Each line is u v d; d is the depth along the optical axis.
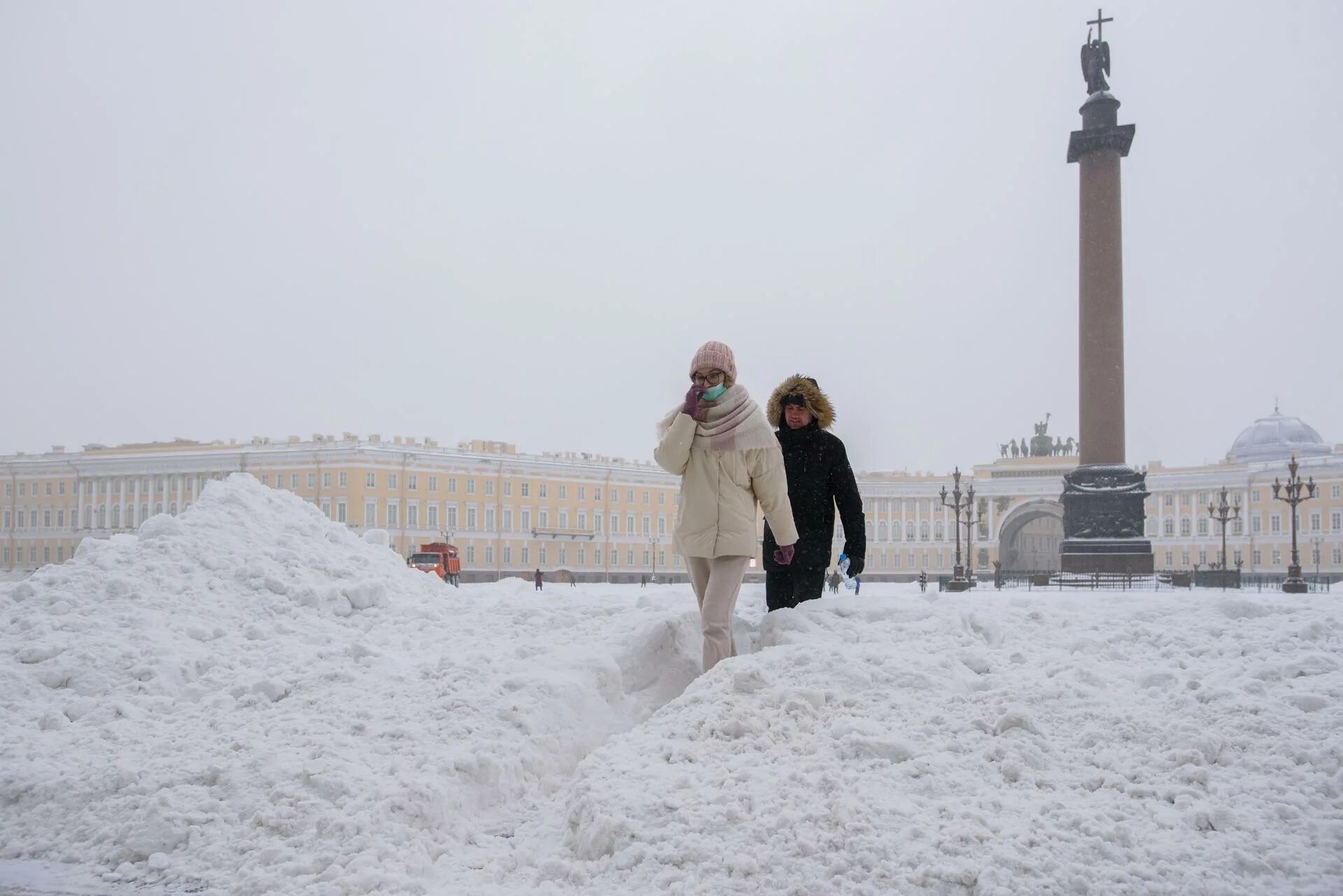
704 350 6.11
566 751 5.37
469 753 4.97
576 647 6.24
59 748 5.31
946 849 3.79
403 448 74.00
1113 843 3.82
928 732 4.61
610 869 3.97
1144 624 6.13
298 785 4.67
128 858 4.41
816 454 7.00
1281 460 96.88
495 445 83.31
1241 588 39.00
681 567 88.94
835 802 4.04
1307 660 5.22
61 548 79.50
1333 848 3.80
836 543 65.00
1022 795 4.18
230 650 6.70
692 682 5.54
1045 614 6.35
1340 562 79.44
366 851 4.20
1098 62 39.38
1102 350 37.88
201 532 8.12
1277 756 4.36
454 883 4.11
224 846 4.36
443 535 74.06
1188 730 4.51
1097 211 38.19
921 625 6.05
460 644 6.92
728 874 3.81
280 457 73.62
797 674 5.17
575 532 80.62
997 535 90.12
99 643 6.48
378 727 5.28
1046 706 4.81
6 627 6.77
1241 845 3.83
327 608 7.57
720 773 4.42
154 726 5.58
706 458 6.05
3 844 4.59
